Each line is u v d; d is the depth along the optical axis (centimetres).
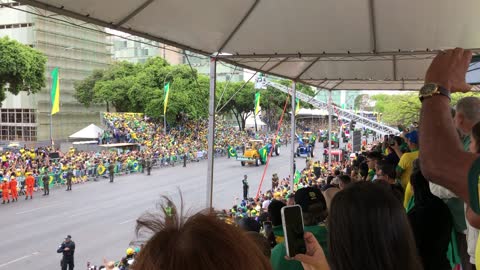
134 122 4812
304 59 1027
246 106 6500
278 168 3531
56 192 2459
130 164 3219
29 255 1340
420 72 1230
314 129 8044
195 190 2484
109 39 6512
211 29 695
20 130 5681
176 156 3841
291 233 151
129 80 5169
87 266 1140
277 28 713
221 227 85
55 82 2717
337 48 801
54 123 5775
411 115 4750
